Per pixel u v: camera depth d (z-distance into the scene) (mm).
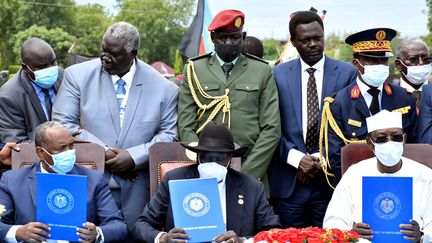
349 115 6648
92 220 5898
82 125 6633
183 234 5258
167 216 5809
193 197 5336
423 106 6832
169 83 6852
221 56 6680
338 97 6703
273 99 6719
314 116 6773
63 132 5734
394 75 9305
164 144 6391
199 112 6734
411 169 5984
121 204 6484
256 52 8219
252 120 6668
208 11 11188
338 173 6645
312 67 6852
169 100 6766
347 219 5996
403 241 5297
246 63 6781
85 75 6676
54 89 7188
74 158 5801
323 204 6793
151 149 6367
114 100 6617
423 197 5918
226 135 5715
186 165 6062
